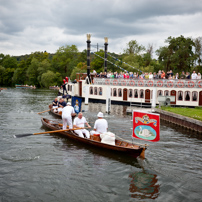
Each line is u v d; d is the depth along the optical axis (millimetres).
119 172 8234
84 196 6590
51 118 18812
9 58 120500
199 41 52844
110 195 6660
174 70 58656
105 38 38312
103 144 10398
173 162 9289
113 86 31969
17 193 6684
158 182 7504
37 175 7879
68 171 8250
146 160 9461
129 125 16594
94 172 8211
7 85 112250
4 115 20078
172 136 13719
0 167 8461
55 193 6730
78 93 38750
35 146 11055
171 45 57781
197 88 25344
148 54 68625
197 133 14602
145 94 28891
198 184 7398
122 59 72188
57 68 99438
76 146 11180
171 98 23016
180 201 6375
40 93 55031
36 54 111438
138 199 6461
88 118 19438
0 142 11578
